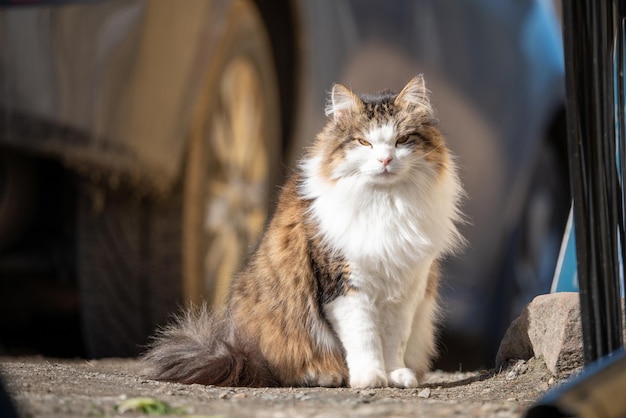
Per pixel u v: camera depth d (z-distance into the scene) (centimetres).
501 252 1354
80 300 988
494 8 1409
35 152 877
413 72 1316
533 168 1423
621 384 418
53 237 1001
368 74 1290
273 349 721
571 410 427
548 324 708
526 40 1439
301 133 1267
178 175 1009
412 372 721
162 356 707
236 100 1117
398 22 1320
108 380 660
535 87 1434
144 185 961
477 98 1356
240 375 696
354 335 707
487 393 657
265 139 1181
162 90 956
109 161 908
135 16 923
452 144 1310
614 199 567
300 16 1245
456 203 795
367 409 548
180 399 577
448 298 1252
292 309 719
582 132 568
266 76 1181
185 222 1002
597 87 565
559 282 780
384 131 713
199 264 1022
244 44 1120
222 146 1085
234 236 1107
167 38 962
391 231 708
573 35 568
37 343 1066
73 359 979
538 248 1419
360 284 705
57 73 859
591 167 566
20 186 935
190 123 1000
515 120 1399
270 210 817
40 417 496
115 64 902
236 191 1113
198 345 712
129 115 916
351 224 706
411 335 766
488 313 1318
